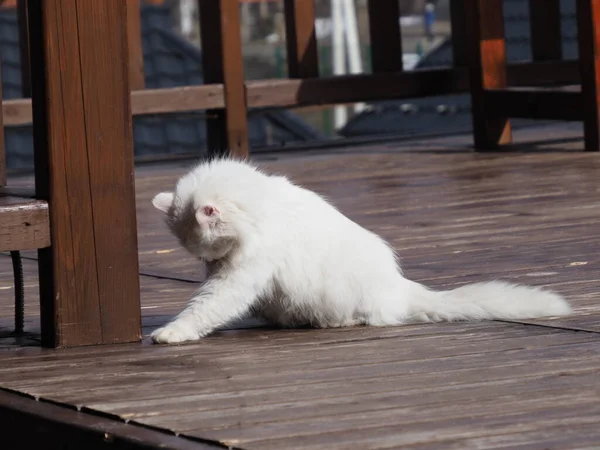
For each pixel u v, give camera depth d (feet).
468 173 33.04
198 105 37.88
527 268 19.25
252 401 11.62
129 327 15.06
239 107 38.63
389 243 22.35
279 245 14.96
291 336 15.08
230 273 14.93
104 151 14.79
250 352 14.06
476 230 23.58
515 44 62.34
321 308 15.35
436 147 40.98
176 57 61.16
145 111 36.86
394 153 39.65
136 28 38.55
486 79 39.04
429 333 14.82
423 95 42.78
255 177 15.29
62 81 14.52
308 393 11.87
